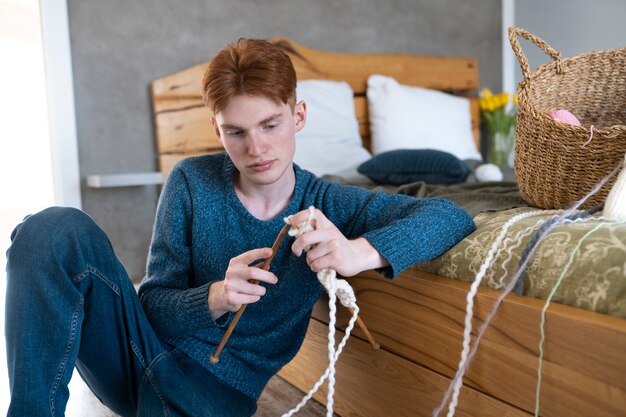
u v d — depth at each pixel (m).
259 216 1.04
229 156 0.98
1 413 1.34
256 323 1.05
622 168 0.97
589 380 0.72
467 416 0.93
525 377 0.82
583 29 3.33
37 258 0.84
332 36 2.84
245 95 0.86
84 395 1.47
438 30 3.16
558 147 1.06
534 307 0.79
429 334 0.99
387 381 1.12
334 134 2.48
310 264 0.85
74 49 2.26
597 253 0.78
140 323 0.93
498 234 0.94
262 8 2.64
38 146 3.90
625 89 1.24
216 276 1.02
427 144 2.67
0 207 3.86
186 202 1.03
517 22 3.45
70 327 0.85
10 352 0.83
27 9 3.73
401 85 2.82
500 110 3.15
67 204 2.26
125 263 2.40
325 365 1.31
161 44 2.42
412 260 0.92
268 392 1.42
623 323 0.70
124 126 2.37
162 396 0.92
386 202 1.06
